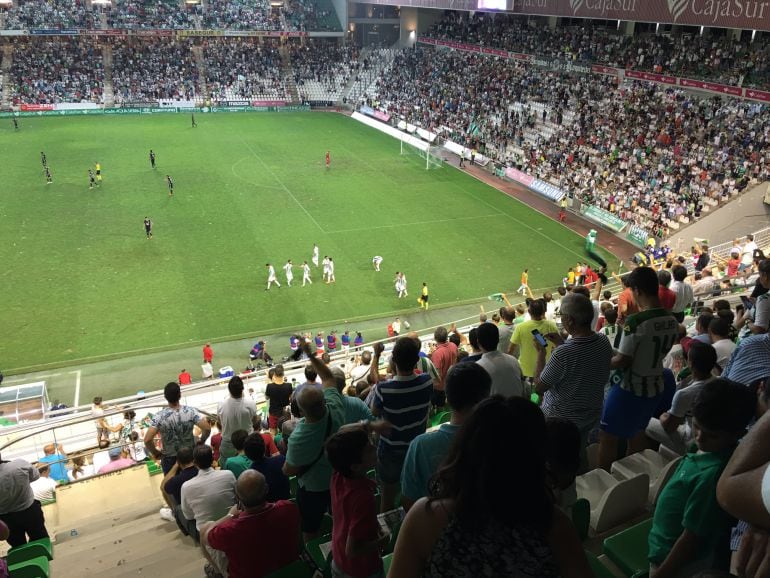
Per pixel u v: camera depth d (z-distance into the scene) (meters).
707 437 4.42
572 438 5.14
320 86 91.50
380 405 7.36
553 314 19.52
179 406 10.76
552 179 55.09
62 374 29.30
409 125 75.38
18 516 9.37
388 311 35.53
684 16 46.03
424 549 3.03
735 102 49.41
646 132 52.75
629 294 11.59
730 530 4.46
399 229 46.69
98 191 51.84
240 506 6.92
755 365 6.44
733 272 27.50
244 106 87.69
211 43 92.69
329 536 7.54
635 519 7.11
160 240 43.00
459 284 38.84
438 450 5.14
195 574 8.63
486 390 5.09
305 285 37.88
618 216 47.28
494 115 67.88
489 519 2.84
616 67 59.06
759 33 51.62
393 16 97.25
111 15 87.44
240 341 32.19
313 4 97.44
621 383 7.69
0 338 31.67
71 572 9.24
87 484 14.34
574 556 2.96
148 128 74.19
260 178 57.06
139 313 34.22
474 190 56.06
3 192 50.75
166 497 10.78
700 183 44.94
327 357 20.22
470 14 84.25
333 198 52.72
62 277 37.53
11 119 76.06
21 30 81.62
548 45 68.69
